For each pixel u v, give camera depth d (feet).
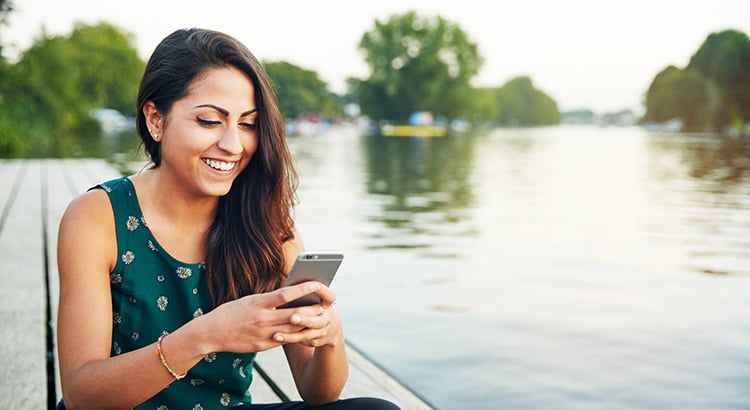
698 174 72.43
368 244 30.32
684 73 244.22
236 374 5.74
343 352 5.72
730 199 48.98
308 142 160.04
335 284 22.82
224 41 5.41
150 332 5.58
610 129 456.04
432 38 270.87
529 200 48.47
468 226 35.99
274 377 9.76
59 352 5.24
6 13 50.75
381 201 47.16
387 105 277.23
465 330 17.94
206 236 5.70
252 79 5.44
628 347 16.88
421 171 76.33
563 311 19.76
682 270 25.32
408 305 20.22
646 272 24.95
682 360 15.98
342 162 90.84
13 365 10.21
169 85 5.34
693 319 19.07
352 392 9.27
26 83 93.97
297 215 39.86
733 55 226.79
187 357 4.91
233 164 5.49
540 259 27.09
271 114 5.54
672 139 187.83
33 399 9.03
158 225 5.56
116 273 5.48
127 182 5.57
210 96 5.31
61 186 35.63
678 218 39.50
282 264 6.02
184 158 5.37
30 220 24.16
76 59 232.73
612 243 30.91
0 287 14.62
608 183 62.03
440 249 29.12
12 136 84.84
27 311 12.91
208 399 5.76
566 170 78.95
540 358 15.94
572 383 14.60
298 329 5.01
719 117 231.50
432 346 16.69
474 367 15.43
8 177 40.73
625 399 13.92
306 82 207.92
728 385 14.60
